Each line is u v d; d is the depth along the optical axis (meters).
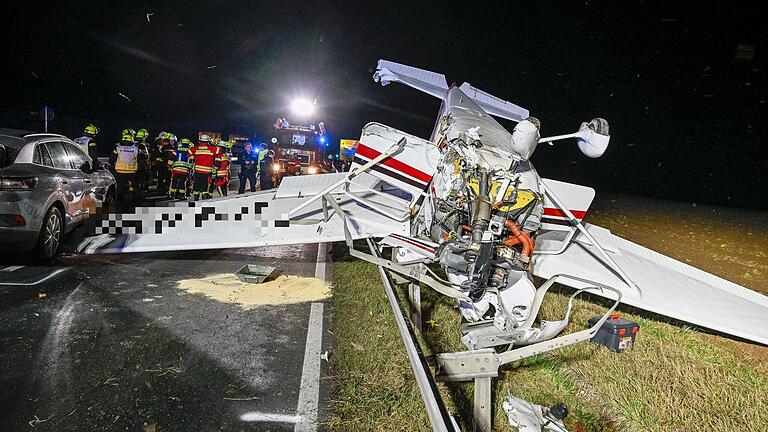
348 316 5.64
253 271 7.05
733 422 3.77
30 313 5.23
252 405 3.84
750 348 5.27
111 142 27.61
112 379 4.07
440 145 4.91
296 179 7.39
